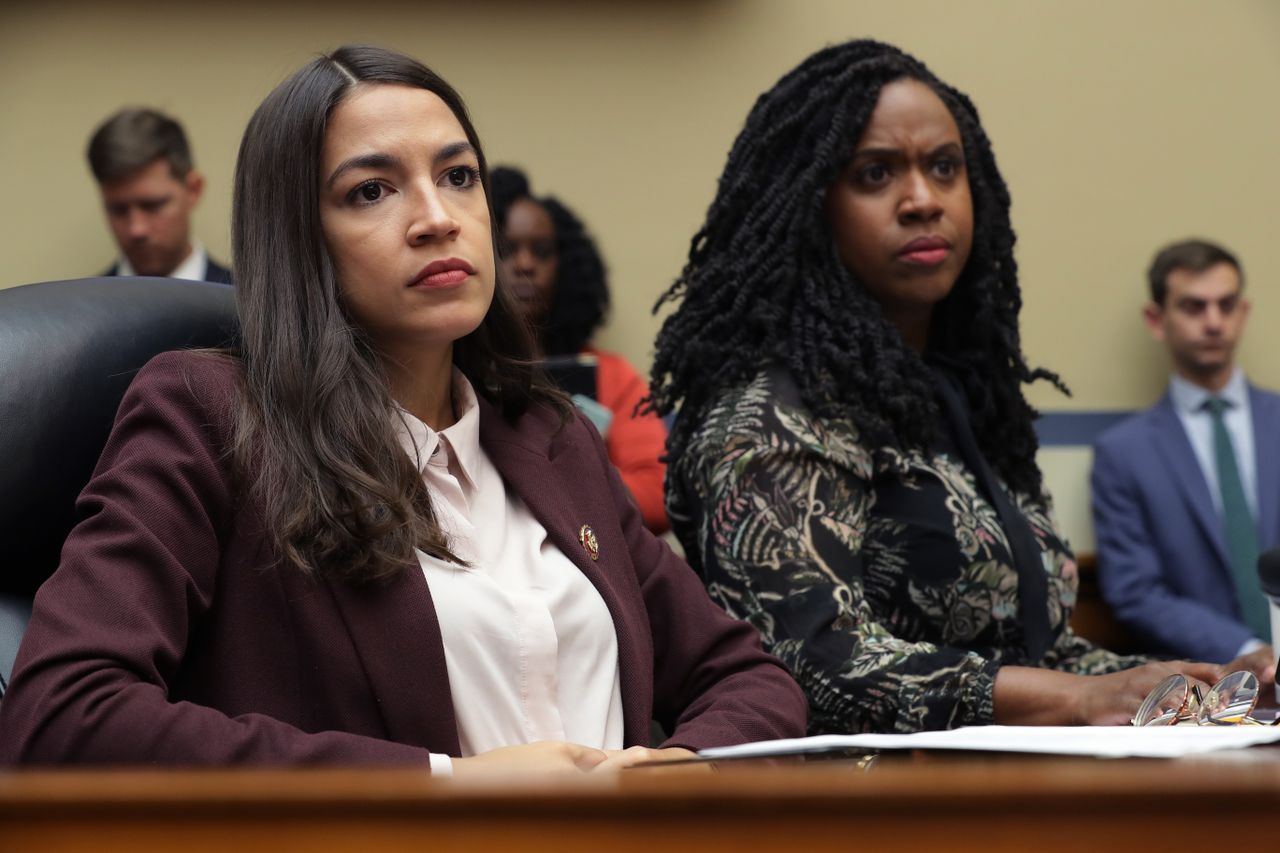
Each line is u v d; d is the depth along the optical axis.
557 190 4.56
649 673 1.96
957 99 2.67
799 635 2.21
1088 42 4.91
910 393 2.43
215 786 0.89
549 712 1.78
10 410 1.76
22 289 1.89
